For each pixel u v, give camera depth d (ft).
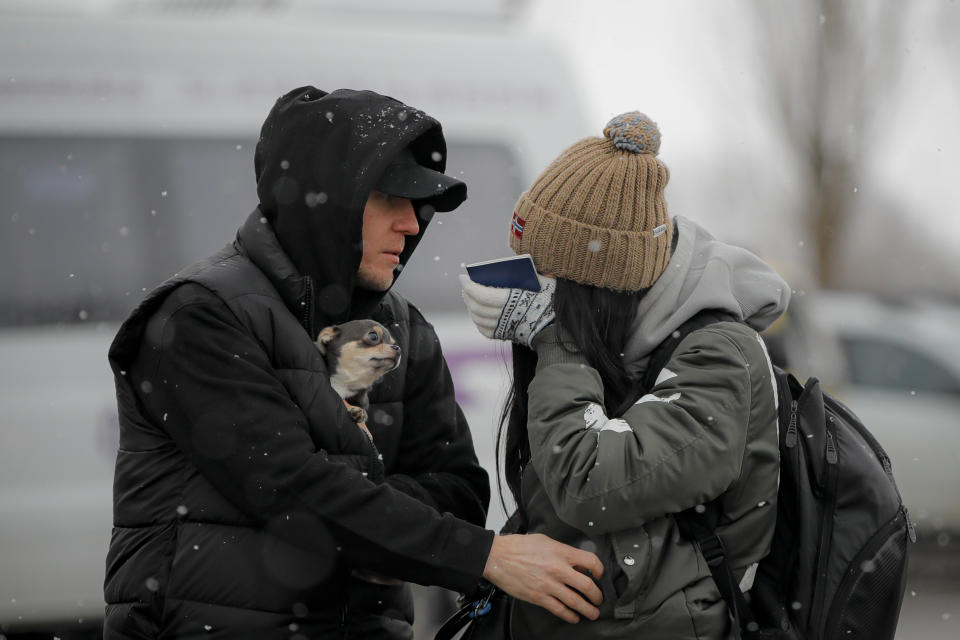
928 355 62.80
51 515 32.55
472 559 17.53
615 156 18.16
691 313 18.11
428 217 20.95
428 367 21.67
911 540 17.53
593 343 18.11
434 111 37.55
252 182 36.06
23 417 32.83
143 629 17.34
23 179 34.76
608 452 16.85
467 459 21.86
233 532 17.42
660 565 17.38
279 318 17.93
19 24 35.50
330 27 37.73
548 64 39.37
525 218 18.65
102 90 35.47
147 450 17.89
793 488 17.58
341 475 17.31
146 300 17.62
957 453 60.08
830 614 17.17
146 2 39.83
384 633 19.39
